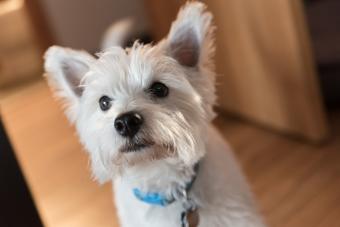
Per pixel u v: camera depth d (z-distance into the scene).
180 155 0.50
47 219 0.86
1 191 0.59
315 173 0.83
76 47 1.39
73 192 0.91
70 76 0.56
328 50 0.90
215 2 0.90
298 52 0.82
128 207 0.57
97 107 0.52
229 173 0.58
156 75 0.51
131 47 0.55
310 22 0.98
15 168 0.59
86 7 1.36
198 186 0.55
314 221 0.74
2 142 0.58
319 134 0.88
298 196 0.79
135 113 0.49
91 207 0.87
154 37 1.15
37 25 1.37
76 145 1.05
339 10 0.99
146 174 0.53
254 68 0.91
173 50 0.54
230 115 1.03
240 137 0.96
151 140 0.49
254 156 0.90
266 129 0.96
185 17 0.52
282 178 0.83
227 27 0.91
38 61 1.44
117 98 0.51
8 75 1.42
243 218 0.56
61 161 1.01
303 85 0.85
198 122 0.52
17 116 1.24
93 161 0.53
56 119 1.18
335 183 0.80
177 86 0.51
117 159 0.51
